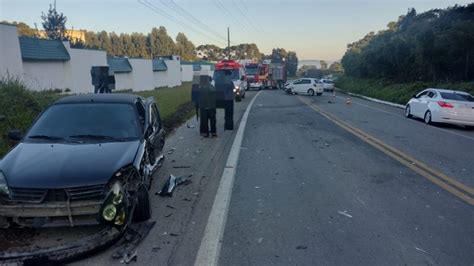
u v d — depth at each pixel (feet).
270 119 58.08
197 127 48.14
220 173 26.27
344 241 15.94
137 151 18.42
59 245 14.33
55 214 14.75
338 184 23.91
